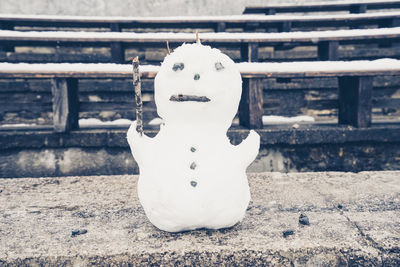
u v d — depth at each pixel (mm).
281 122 4293
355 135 2969
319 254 1315
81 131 2924
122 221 1638
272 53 5621
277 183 2297
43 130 3152
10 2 6664
